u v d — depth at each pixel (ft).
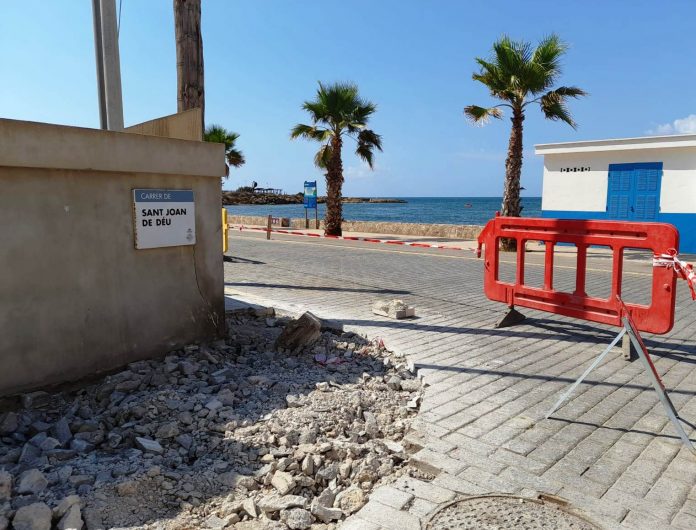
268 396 13.85
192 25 22.82
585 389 15.33
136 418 12.19
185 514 8.95
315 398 13.73
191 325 17.04
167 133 18.90
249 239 73.20
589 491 9.89
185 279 16.72
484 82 56.34
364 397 14.03
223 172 17.29
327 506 9.48
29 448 10.63
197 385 14.15
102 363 14.56
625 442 11.98
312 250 57.21
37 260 13.03
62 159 13.07
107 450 10.93
